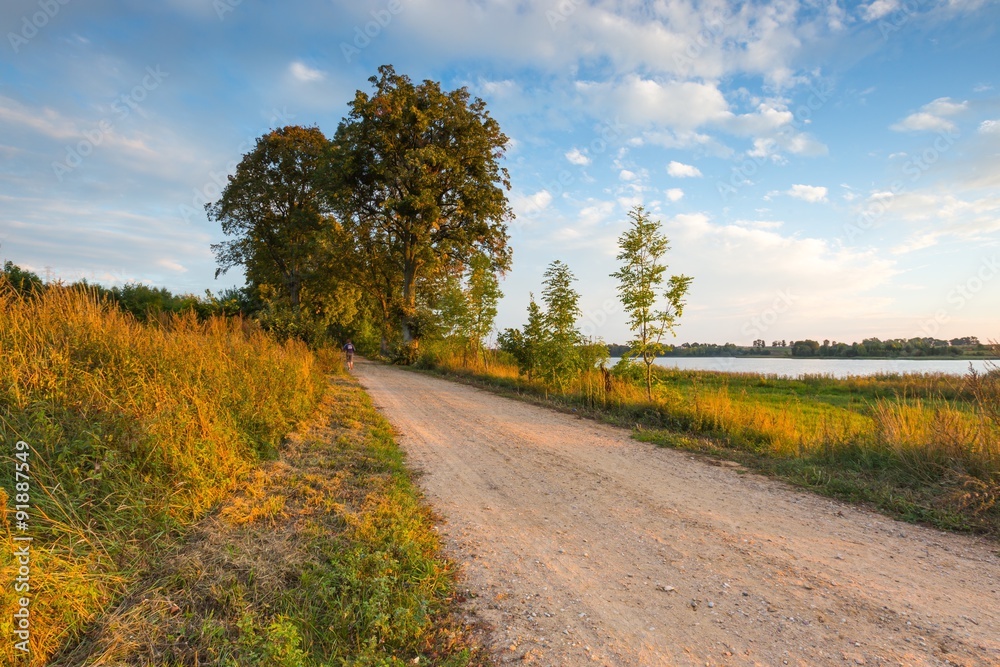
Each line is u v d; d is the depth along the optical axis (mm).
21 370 5336
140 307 16547
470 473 7520
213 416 6605
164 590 3664
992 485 5781
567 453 8883
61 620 3143
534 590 4043
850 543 5008
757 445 9414
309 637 3262
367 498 5902
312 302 44375
